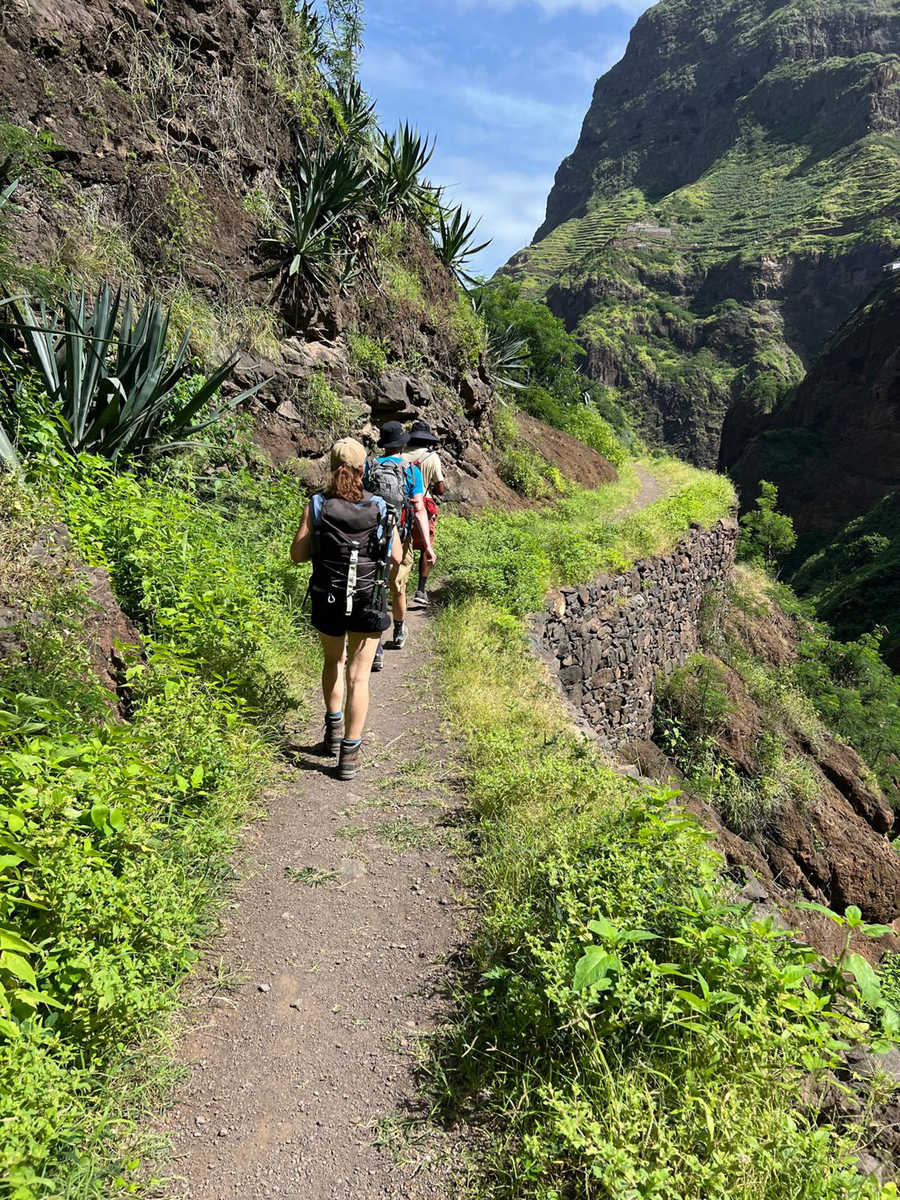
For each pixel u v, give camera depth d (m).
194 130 9.45
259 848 3.54
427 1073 2.37
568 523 14.73
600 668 12.56
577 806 3.64
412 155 13.34
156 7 9.11
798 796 16.66
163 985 2.59
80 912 2.36
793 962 2.52
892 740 25.73
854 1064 2.68
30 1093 1.80
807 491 89.94
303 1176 2.04
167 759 3.50
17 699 2.86
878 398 85.94
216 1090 2.29
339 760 4.20
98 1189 1.87
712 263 178.25
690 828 3.05
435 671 6.02
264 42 10.80
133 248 8.48
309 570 7.04
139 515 5.02
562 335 28.61
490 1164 2.06
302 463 9.39
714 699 16.55
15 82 7.39
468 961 2.85
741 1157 1.85
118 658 4.08
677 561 17.34
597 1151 1.81
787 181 196.75
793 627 32.94
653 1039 2.21
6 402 5.83
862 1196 1.84
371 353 11.78
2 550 3.67
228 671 4.60
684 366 160.62
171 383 6.67
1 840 2.13
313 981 2.76
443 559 9.50
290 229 10.46
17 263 6.47
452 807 3.96
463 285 16.78
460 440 14.28
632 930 2.39
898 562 54.31
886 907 16.36
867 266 157.00
